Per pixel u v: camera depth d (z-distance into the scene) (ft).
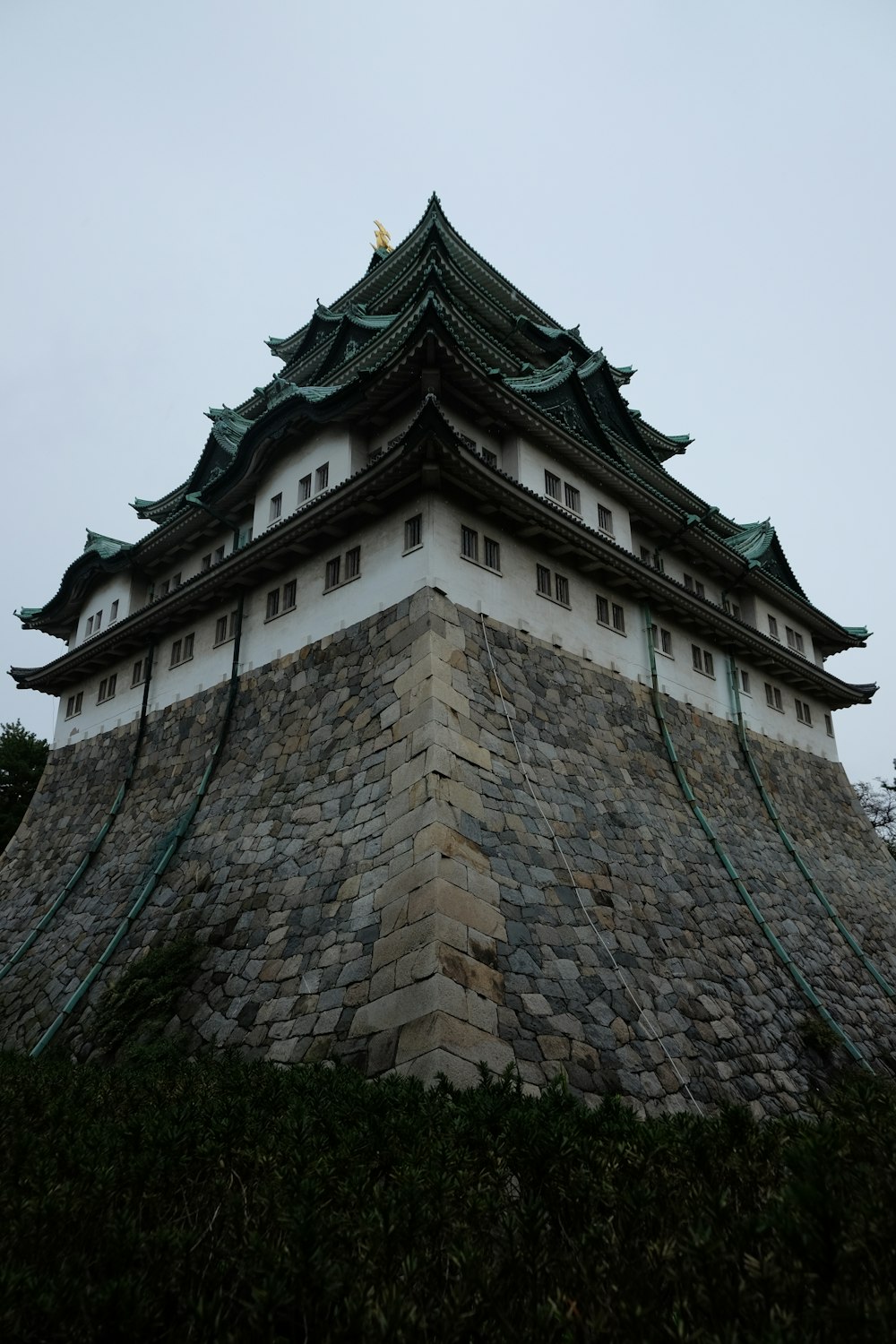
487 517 62.85
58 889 74.84
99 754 85.30
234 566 71.05
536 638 63.26
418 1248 17.02
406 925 43.24
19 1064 41.65
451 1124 24.06
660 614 79.00
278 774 60.70
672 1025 49.32
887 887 91.76
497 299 98.73
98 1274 17.08
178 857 63.52
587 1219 18.89
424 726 50.75
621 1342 14.26
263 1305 14.33
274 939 50.06
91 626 98.89
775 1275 14.48
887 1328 13.21
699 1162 20.92
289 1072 36.29
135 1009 52.11
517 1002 42.24
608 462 77.20
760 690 90.89
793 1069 55.21
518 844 50.11
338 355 86.38
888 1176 17.53
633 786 64.23
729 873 66.44
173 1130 22.53
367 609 60.95
